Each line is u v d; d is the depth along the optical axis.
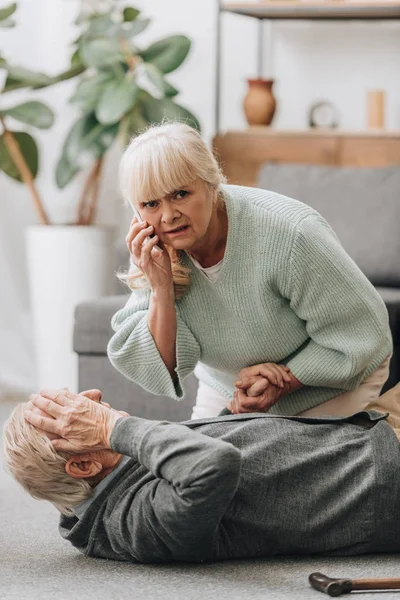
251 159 5.41
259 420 2.62
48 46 5.81
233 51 5.79
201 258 2.77
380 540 2.57
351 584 2.30
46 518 3.18
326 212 4.68
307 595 2.31
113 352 2.92
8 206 5.93
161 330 2.83
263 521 2.52
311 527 2.54
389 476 2.54
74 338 4.23
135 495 2.54
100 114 5.09
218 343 2.89
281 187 4.81
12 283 5.94
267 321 2.81
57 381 5.44
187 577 2.46
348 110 5.63
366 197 4.65
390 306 3.97
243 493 2.49
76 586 2.41
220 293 2.79
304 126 5.70
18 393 5.90
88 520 2.62
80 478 2.57
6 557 2.70
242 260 2.74
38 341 5.48
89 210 5.61
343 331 2.82
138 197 2.59
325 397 2.97
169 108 5.33
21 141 5.52
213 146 5.46
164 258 2.73
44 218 5.51
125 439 2.47
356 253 4.58
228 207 2.71
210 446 2.35
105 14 5.35
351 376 2.85
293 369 2.85
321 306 2.77
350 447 2.59
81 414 2.50
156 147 2.54
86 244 5.37
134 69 5.32
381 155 5.22
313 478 2.55
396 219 4.58
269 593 2.32
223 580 2.43
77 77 5.83
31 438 2.52
